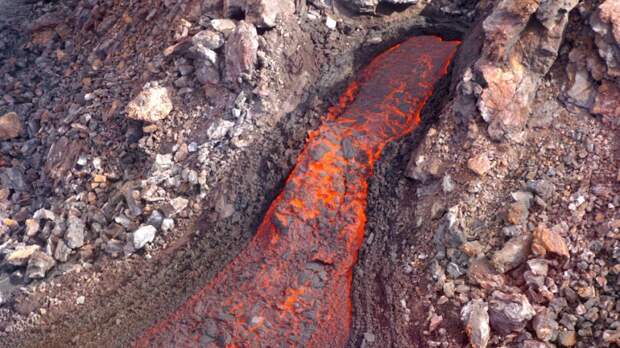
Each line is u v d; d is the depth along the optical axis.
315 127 8.90
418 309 6.87
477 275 6.75
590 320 6.18
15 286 8.52
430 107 8.48
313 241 7.75
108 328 7.79
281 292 7.43
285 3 9.61
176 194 8.70
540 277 6.51
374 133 8.51
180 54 9.59
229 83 9.19
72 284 8.36
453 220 7.04
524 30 7.64
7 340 8.09
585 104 7.33
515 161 7.35
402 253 7.34
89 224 8.88
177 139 9.12
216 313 7.43
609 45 7.21
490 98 7.54
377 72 9.33
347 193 8.05
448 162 7.61
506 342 6.32
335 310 7.23
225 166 8.73
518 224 6.87
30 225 9.01
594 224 6.62
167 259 8.28
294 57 9.38
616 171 6.84
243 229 8.24
